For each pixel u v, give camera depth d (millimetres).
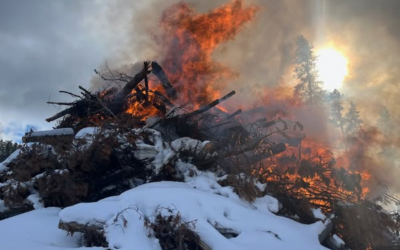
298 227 6480
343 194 7938
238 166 7664
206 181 7316
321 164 8164
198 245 5484
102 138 7484
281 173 8500
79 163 7430
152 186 6820
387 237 7301
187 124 8953
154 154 8039
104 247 5262
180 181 7695
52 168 7918
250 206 6863
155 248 5176
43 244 5461
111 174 7793
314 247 5801
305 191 7879
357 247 7242
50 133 9250
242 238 5621
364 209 7395
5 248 5172
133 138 7914
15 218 6613
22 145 8391
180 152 7977
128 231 5309
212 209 6039
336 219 7441
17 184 7680
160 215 5578
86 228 5590
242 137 8383
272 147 8594
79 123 10289
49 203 7516
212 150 8062
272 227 6000
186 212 5730
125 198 6105
